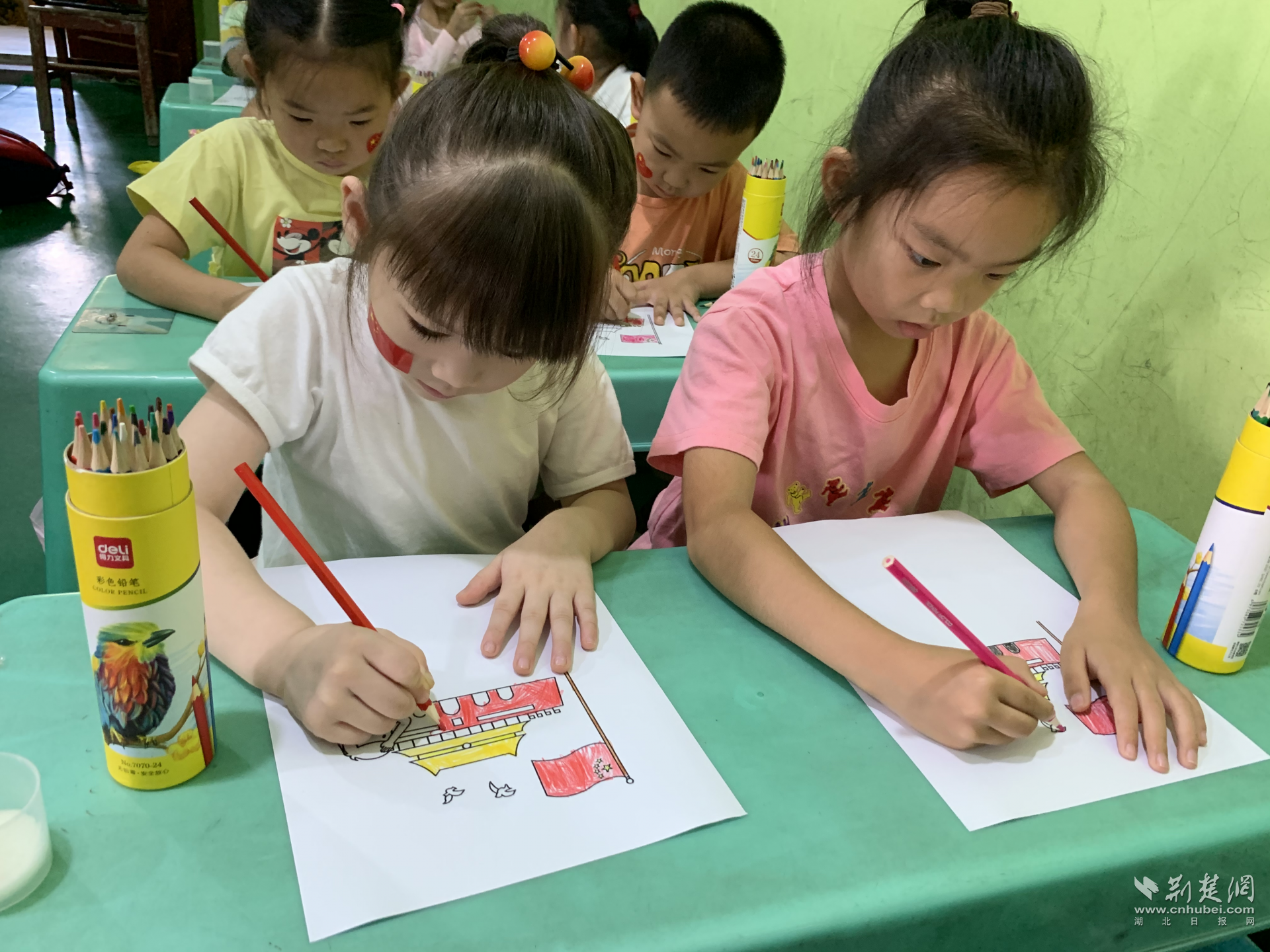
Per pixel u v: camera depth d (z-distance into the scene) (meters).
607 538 0.84
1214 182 1.08
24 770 0.47
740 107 1.43
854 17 1.74
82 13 4.32
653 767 0.56
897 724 0.62
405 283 0.65
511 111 0.67
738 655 0.68
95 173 4.02
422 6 2.82
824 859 0.51
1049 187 0.73
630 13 2.14
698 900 0.48
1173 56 1.12
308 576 0.71
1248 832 0.57
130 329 1.16
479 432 0.91
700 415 0.88
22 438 2.13
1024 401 1.00
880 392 1.01
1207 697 0.69
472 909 0.46
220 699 0.58
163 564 0.46
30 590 1.67
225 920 0.44
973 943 0.52
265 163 1.48
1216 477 1.10
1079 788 0.59
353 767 0.54
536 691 0.62
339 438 0.87
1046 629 0.75
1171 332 1.15
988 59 0.75
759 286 0.97
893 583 0.78
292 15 1.28
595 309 0.70
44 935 0.43
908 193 0.76
